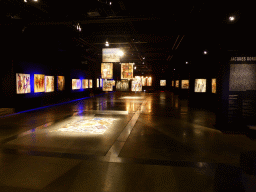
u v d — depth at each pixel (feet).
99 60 83.15
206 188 10.23
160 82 127.65
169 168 12.73
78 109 41.65
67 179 11.12
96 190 9.98
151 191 9.95
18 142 18.21
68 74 57.98
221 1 20.74
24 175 11.59
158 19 25.38
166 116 33.17
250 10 21.04
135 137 20.27
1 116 31.96
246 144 18.04
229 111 24.34
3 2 24.98
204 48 43.68
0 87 35.01
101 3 25.39
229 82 24.04
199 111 39.24
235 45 23.49
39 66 43.32
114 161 13.85
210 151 16.10
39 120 29.17
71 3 26.55
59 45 48.91
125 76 62.08
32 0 23.80
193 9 24.26
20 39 36.01
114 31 39.58
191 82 45.91
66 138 19.71
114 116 33.14
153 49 56.80
